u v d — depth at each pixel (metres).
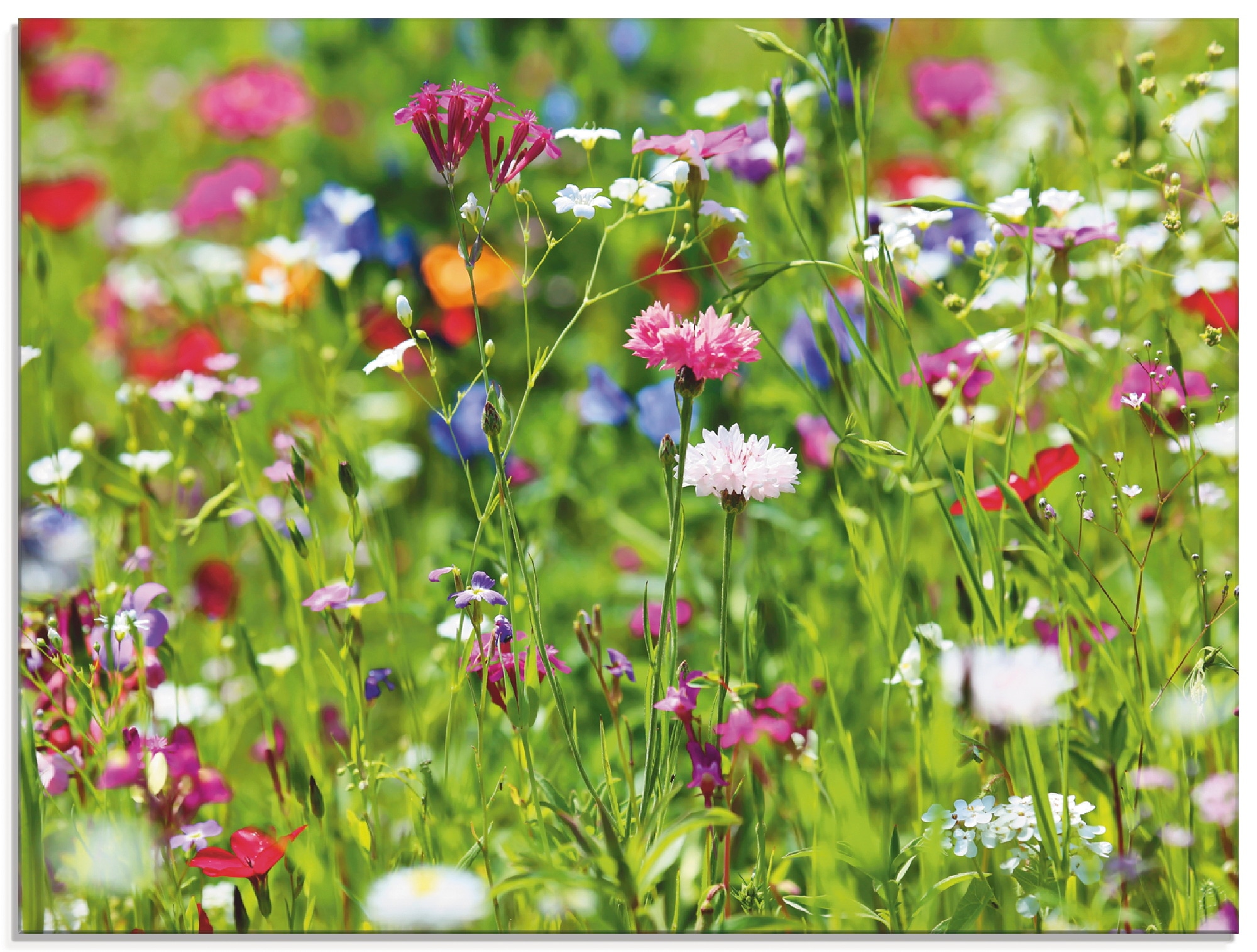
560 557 1.90
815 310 1.43
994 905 1.15
